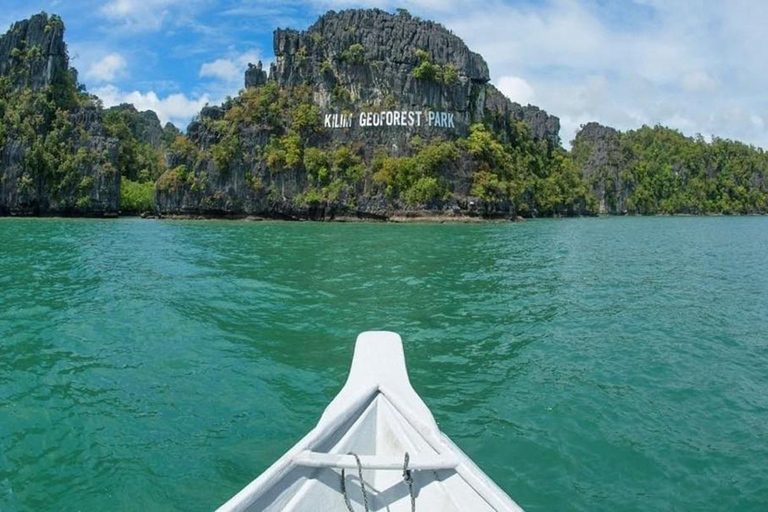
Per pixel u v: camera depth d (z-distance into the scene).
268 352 10.97
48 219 72.94
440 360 10.62
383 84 84.88
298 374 9.73
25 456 6.89
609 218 112.56
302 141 81.12
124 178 95.62
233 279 19.77
